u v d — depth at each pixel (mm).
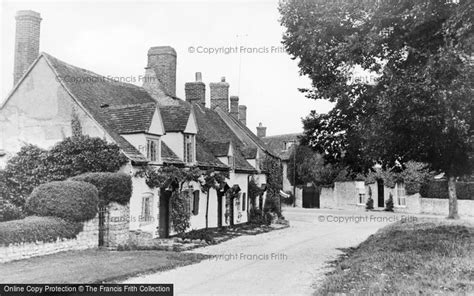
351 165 17031
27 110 21734
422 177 50906
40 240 15320
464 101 11836
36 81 21672
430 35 13234
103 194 18188
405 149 15109
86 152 19656
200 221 26125
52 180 19891
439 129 13242
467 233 19672
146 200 21094
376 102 13891
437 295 9367
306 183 60969
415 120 12812
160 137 22312
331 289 10617
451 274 11258
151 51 29641
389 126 13500
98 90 24125
